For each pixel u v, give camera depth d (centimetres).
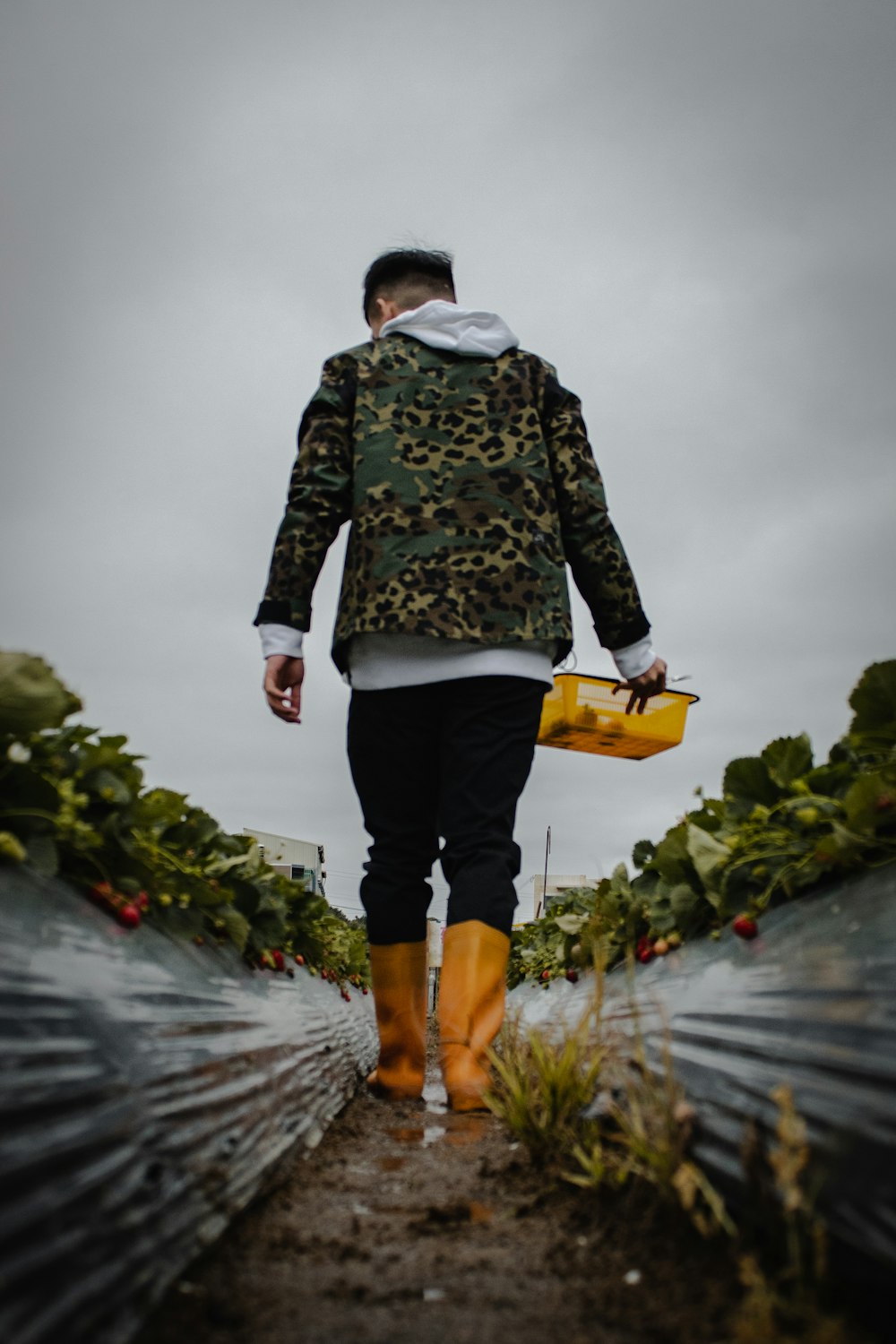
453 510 264
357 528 268
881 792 222
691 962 264
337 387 282
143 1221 103
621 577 281
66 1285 83
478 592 259
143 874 219
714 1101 133
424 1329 102
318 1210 154
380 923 295
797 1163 92
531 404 278
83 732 224
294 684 272
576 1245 129
